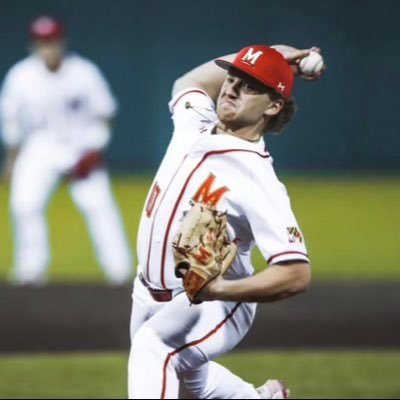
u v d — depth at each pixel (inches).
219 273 584.7
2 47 3208.7
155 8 3253.0
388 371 1029.2
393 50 3302.2
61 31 1445.6
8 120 1482.5
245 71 609.9
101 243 1503.4
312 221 2367.1
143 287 660.7
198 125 664.4
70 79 1433.3
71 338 1157.7
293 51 677.3
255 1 3287.4
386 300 1403.8
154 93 3275.1
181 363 636.1
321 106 3304.6
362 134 3329.2
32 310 1309.1
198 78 704.4
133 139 3277.6
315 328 1224.2
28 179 1456.7
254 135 625.9
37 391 937.5
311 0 3287.4
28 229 1475.1
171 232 622.8
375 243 2046.0
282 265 585.0
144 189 2827.3
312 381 982.4
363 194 2861.7
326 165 3329.2
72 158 1461.6
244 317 647.8
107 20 3248.0
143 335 631.2
